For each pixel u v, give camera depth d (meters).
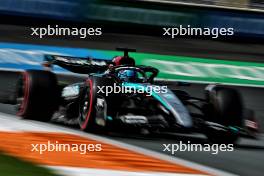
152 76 33.72
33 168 21.02
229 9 91.06
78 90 33.56
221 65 72.44
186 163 25.34
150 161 24.67
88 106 31.25
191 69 69.00
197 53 78.62
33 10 80.38
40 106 33.94
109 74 32.78
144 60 69.50
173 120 30.19
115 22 85.25
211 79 66.44
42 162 22.42
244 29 91.69
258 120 47.62
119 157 24.81
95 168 22.09
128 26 85.81
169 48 79.00
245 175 24.31
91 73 34.75
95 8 84.12
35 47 65.38
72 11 82.94
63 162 22.73
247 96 58.59
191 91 58.03
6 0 79.00
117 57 34.56
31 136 28.19
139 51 74.44
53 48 66.69
